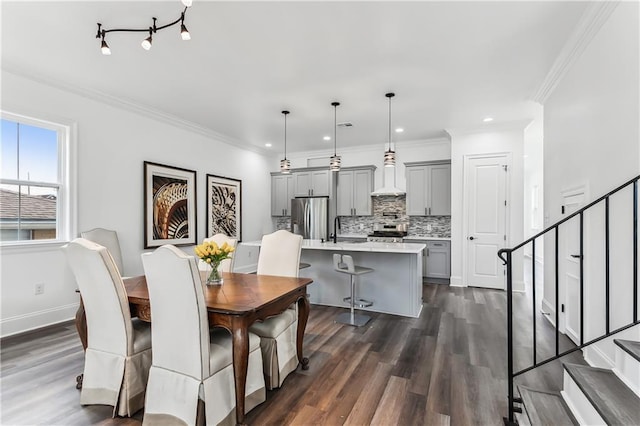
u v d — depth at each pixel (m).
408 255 3.87
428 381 2.28
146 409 1.81
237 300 1.94
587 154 2.56
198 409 1.67
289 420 1.85
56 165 3.54
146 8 2.24
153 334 1.83
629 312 1.92
